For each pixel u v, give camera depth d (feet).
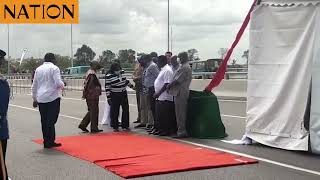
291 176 25.05
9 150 33.83
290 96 31.89
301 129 31.22
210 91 39.27
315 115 30.42
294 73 31.58
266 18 33.35
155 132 40.86
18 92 126.82
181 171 26.25
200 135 38.24
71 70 174.70
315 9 30.53
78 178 25.14
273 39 32.99
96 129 42.73
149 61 43.47
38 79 34.37
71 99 89.76
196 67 137.49
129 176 24.97
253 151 31.91
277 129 32.76
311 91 30.66
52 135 34.78
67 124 49.49
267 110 33.24
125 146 34.47
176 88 38.42
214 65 135.13
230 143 35.35
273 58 33.01
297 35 31.53
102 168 27.40
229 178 24.71
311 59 30.66
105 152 32.07
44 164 28.89
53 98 34.35
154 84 41.09
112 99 43.45
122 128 44.88
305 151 31.42
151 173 25.53
